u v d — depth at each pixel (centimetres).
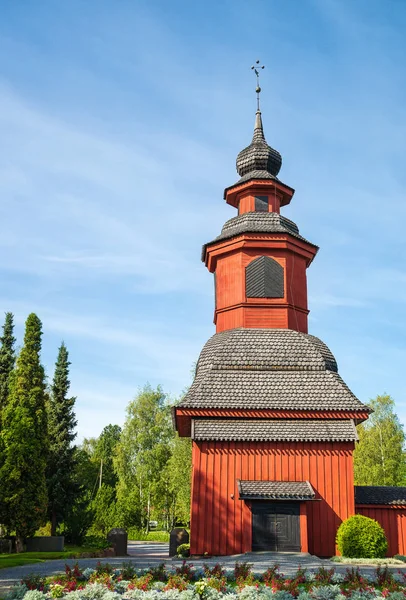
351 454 2742
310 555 2492
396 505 2753
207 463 2711
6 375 4388
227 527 2620
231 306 3250
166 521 6981
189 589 1519
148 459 6456
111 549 3152
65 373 4659
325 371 2969
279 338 3095
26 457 3438
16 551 3325
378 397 5888
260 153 3600
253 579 1661
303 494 2573
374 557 2403
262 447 2744
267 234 3281
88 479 7838
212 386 2883
